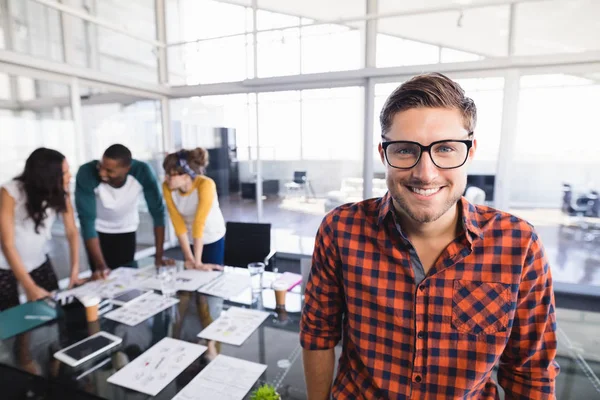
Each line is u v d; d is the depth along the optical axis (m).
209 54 4.61
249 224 2.56
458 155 0.65
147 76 4.65
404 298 0.74
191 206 2.22
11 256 1.75
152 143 4.84
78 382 1.07
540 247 0.70
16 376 1.14
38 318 1.46
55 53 3.42
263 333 1.35
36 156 1.78
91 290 1.79
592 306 3.08
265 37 4.27
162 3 4.74
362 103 4.00
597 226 5.21
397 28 3.69
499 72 3.37
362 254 0.78
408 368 0.74
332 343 0.91
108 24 3.69
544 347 0.72
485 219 0.73
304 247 4.75
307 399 0.96
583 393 1.07
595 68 3.12
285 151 6.57
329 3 3.95
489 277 0.70
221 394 1.00
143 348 1.26
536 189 7.09
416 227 0.74
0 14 2.93
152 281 1.91
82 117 3.72
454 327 0.71
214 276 1.97
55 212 1.93
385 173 0.70
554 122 4.75
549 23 3.21
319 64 4.08
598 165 6.43
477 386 0.73
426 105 0.63
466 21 3.44
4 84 3.00
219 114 5.05
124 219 2.60
